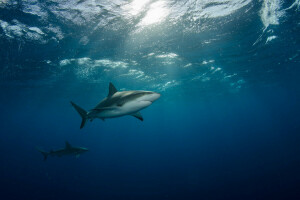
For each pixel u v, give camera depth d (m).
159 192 23.64
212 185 23.53
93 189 26.95
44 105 35.34
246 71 23.41
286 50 17.48
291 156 30.22
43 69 16.34
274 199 16.16
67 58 14.39
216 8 9.49
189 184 25.45
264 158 33.22
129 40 12.22
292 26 12.37
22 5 8.16
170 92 32.50
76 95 29.30
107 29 10.68
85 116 3.99
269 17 10.84
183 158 50.84
